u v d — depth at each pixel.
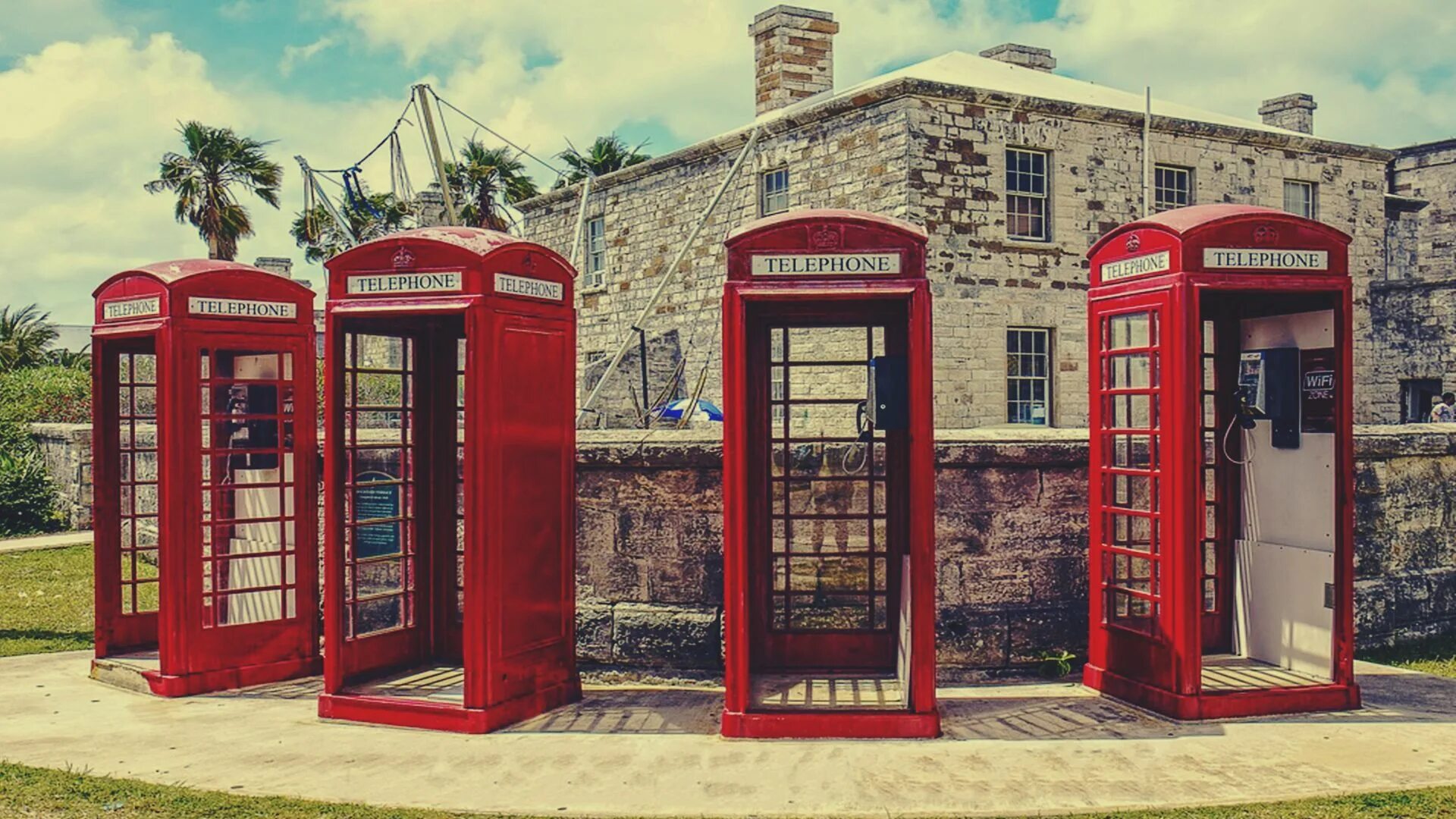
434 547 8.37
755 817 5.35
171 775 6.07
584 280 29.19
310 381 8.64
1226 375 8.34
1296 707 7.05
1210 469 8.66
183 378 7.98
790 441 7.97
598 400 23.31
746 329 6.71
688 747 6.52
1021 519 8.18
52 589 12.76
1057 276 21.23
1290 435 7.72
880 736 6.63
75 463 18.36
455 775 6.04
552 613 7.54
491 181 34.41
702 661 8.20
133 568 9.04
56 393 23.73
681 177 25.53
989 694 7.66
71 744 6.73
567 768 6.14
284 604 8.49
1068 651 8.23
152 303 8.11
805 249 6.63
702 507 8.27
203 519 8.71
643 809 5.46
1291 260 7.00
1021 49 26.75
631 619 8.30
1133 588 7.67
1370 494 9.25
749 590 7.39
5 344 30.64
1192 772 5.91
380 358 15.51
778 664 7.88
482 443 6.91
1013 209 21.05
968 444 8.07
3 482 18.22
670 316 25.92
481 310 6.90
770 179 23.34
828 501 8.13
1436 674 8.17
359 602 7.79
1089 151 21.58
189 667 8.00
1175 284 6.94
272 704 7.72
